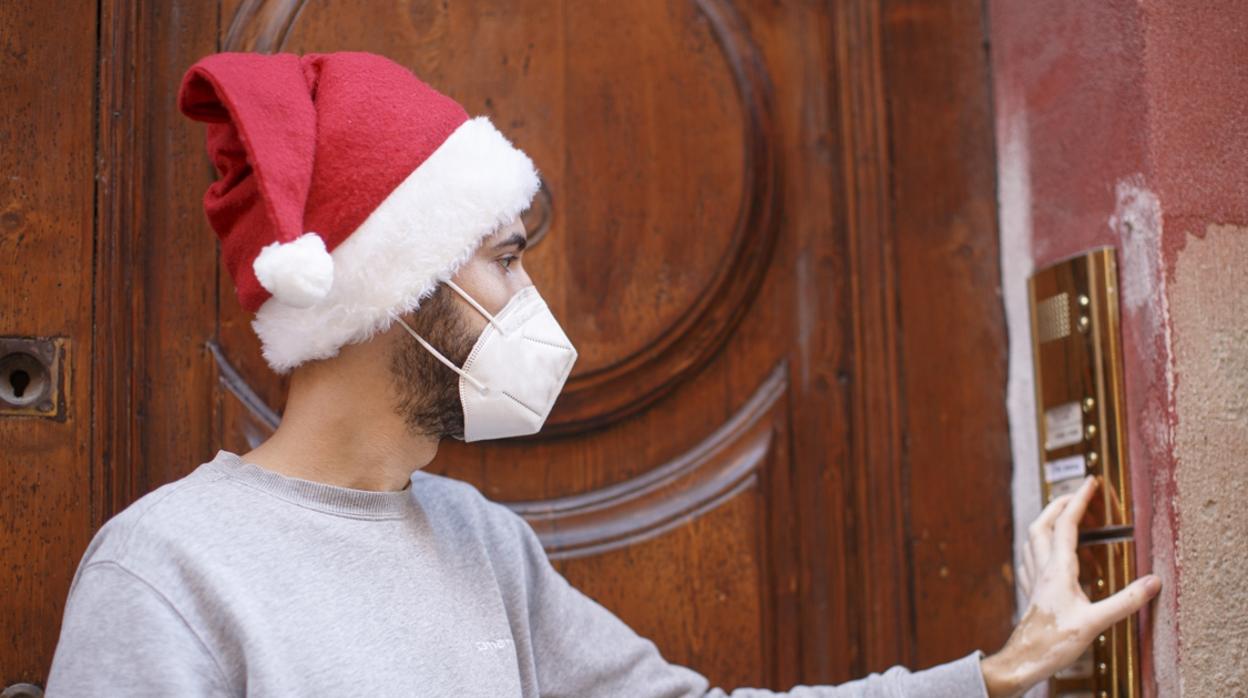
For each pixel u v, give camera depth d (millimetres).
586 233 1289
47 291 1115
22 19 1126
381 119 907
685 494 1298
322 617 870
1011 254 1343
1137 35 1090
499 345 964
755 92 1344
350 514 929
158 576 831
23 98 1121
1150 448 1074
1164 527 1051
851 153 1348
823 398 1337
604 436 1301
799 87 1362
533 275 1272
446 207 918
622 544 1274
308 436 946
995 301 1364
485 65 1277
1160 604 1052
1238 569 1051
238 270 921
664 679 1087
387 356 944
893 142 1361
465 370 958
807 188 1356
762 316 1340
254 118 844
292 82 901
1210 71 1101
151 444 1170
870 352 1330
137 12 1176
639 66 1314
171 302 1188
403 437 967
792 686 1296
